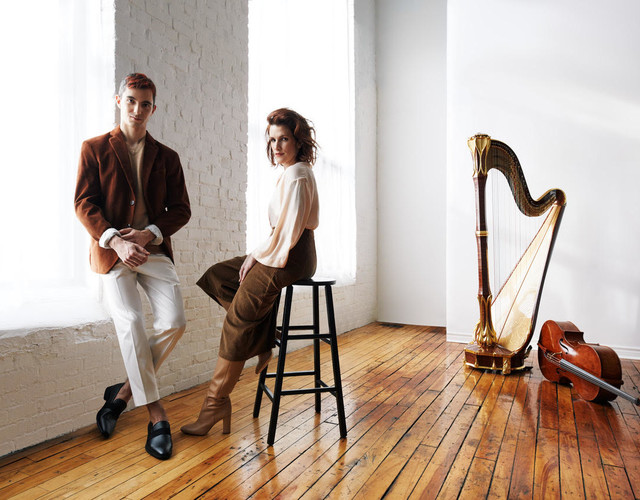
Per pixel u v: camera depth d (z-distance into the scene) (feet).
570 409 8.88
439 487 5.77
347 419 8.19
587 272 14.56
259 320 6.97
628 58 14.33
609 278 14.35
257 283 6.79
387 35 20.42
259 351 7.08
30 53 7.42
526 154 15.31
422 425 7.94
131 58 8.65
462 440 7.30
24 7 7.36
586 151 14.66
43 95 7.64
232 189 11.39
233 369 7.02
